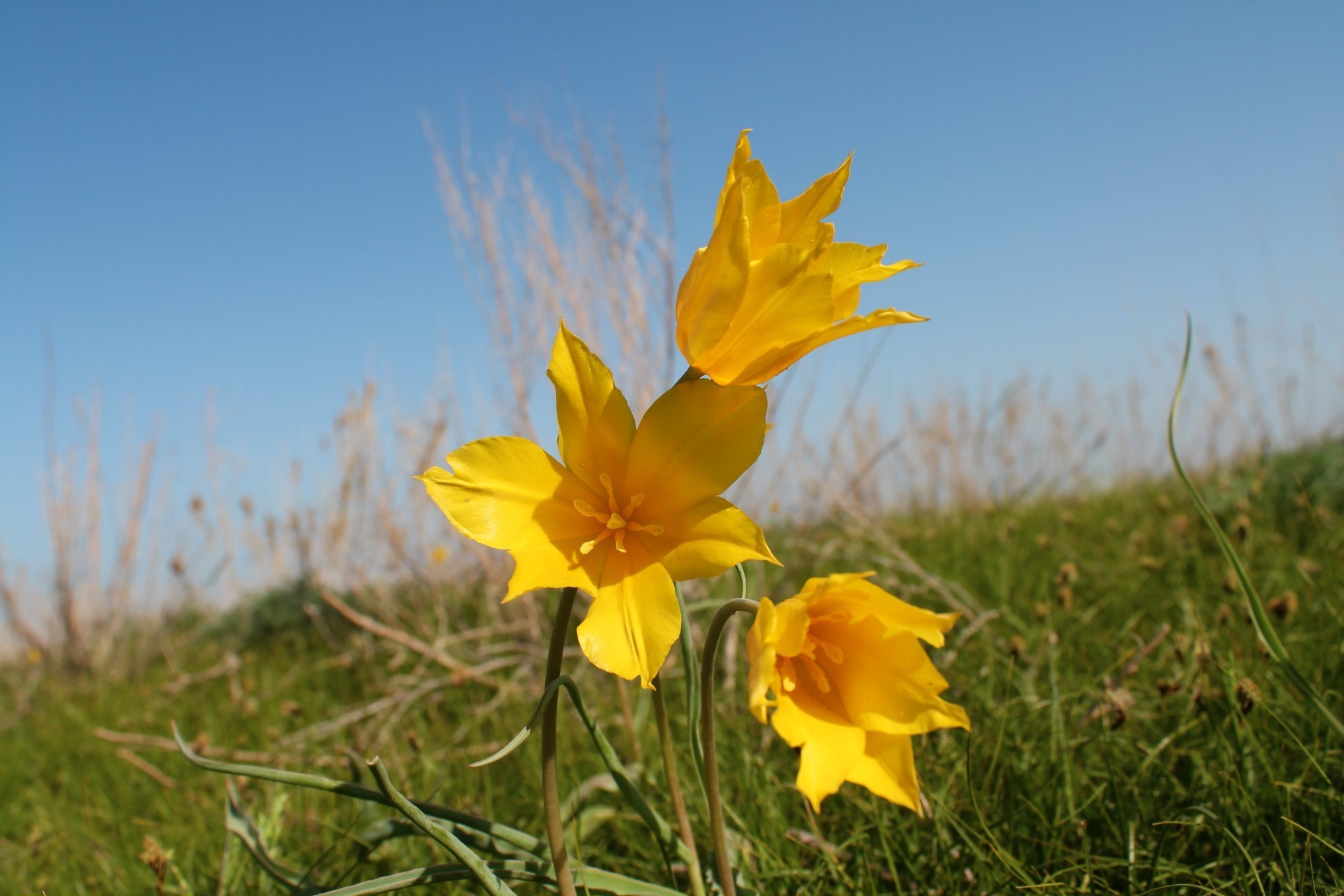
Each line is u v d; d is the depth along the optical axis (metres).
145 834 0.41
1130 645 0.41
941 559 0.62
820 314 0.18
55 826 0.45
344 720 0.50
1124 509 0.75
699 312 0.18
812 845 0.29
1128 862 0.23
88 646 0.96
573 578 0.18
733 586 0.55
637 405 0.62
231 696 0.63
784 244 0.18
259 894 0.30
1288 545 0.53
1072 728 0.32
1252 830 0.25
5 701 0.92
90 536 0.97
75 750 0.59
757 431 0.18
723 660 0.46
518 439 0.19
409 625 0.74
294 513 0.82
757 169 0.19
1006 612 0.45
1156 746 0.31
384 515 0.68
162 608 0.96
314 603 0.80
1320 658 0.33
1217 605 0.43
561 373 0.19
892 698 0.17
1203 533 0.56
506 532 0.18
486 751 0.43
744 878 0.26
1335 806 0.25
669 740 0.22
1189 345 0.22
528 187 0.63
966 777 0.27
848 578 0.16
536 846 0.22
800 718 0.17
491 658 0.63
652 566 0.18
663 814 0.31
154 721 0.64
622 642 0.17
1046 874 0.24
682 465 0.18
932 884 0.26
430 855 0.31
